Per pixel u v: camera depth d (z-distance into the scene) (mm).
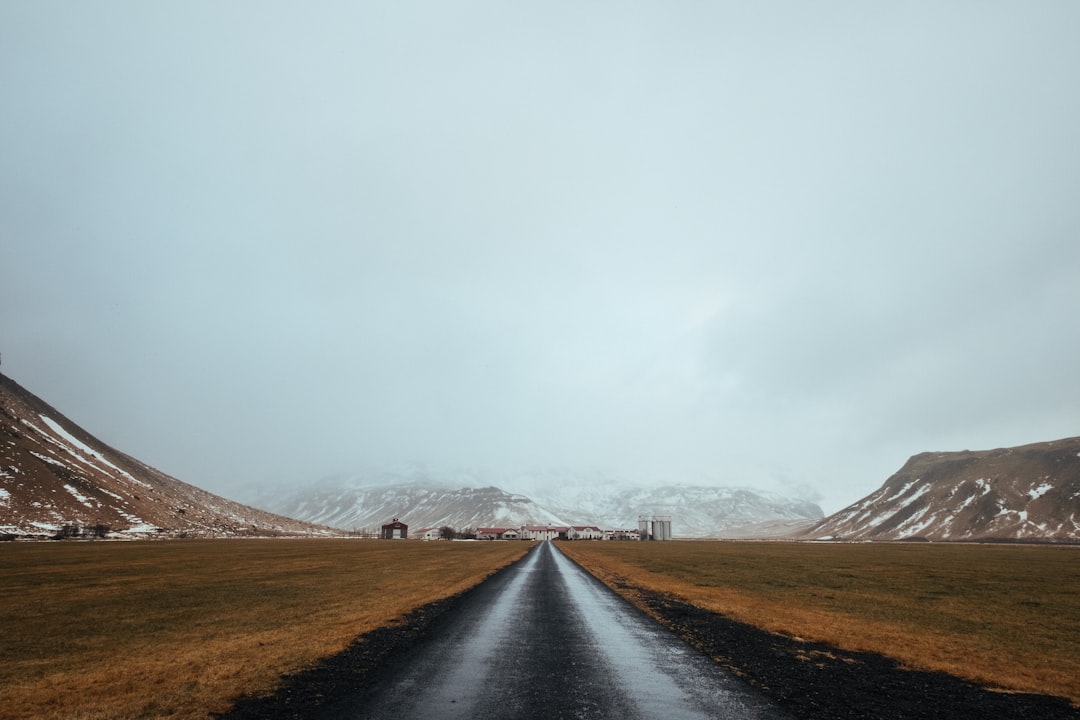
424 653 15188
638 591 33250
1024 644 19953
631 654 15609
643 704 10992
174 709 10562
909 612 27281
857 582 42688
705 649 16641
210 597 27875
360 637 17406
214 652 15469
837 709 11086
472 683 12258
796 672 14109
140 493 173250
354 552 81625
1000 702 12250
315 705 10680
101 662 14531
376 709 10445
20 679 12953
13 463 132375
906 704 11727
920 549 128750
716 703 11195
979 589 38562
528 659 14656
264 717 10031
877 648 18078
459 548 111625
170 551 73125
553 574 45156
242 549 83188
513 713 10273
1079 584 43031
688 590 34531
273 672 13156
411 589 31922
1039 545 178750
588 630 19297
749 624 21891
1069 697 12945
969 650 18453
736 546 146625
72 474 145250
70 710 10633
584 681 12594
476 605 25281
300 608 24094
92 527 118250
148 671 13469
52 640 17453
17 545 81750
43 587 31828
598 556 81188
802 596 32969
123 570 43219
